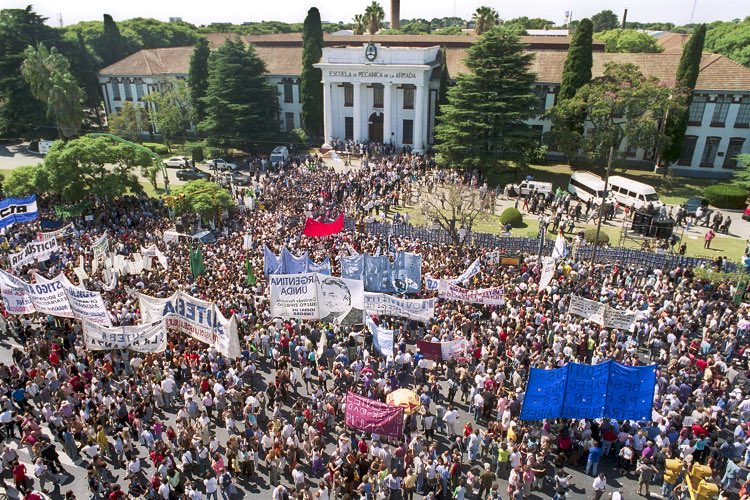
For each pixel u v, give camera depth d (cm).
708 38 9056
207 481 1709
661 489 1819
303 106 6688
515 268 3300
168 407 2200
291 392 2292
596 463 1867
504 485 1839
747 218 4412
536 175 5481
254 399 2036
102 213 4334
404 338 2589
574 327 2539
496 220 4297
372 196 4491
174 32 11119
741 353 2427
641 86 4941
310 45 6431
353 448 1933
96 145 4366
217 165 5928
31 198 3741
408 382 2355
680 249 3500
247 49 6569
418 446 1847
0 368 2234
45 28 7606
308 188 4775
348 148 6309
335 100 6625
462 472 1881
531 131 5203
